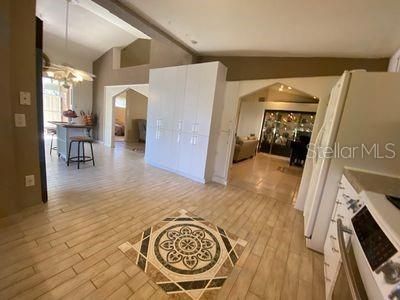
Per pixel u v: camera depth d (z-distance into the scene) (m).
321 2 1.76
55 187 2.93
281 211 2.91
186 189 3.38
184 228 2.22
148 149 4.69
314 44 2.62
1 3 1.69
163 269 1.61
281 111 7.90
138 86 5.54
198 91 3.65
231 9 2.17
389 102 1.60
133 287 1.42
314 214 1.99
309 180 2.89
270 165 6.09
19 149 2.09
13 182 2.05
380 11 1.72
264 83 3.41
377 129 1.66
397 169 1.64
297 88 3.12
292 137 7.79
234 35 2.85
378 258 0.66
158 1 2.28
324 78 2.91
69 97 6.92
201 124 3.68
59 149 4.47
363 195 1.12
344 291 0.98
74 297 1.29
